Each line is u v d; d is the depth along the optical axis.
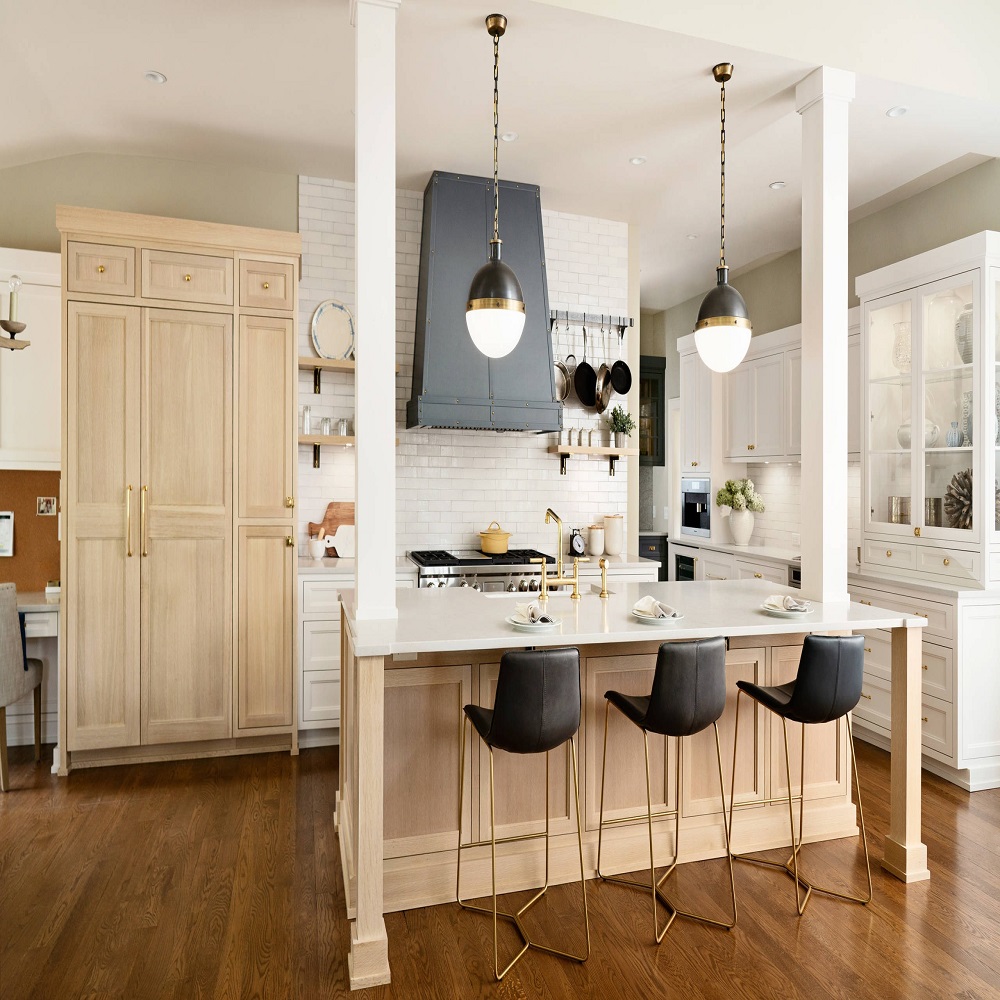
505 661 2.17
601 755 2.76
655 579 4.65
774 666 3.00
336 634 4.00
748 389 5.80
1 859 2.78
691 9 2.84
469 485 4.83
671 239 5.49
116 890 2.58
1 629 3.32
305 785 3.50
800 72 3.08
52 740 4.02
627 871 2.78
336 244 4.48
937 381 3.85
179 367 3.71
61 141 3.91
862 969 2.21
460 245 4.34
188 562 3.73
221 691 3.79
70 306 3.55
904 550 4.06
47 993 2.06
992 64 3.32
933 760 3.75
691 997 2.08
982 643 3.59
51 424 3.79
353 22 2.60
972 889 2.66
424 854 2.55
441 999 2.07
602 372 5.10
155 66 3.21
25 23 2.88
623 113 3.50
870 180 4.27
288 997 2.07
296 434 3.88
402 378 4.63
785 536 5.86
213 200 4.26
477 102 3.40
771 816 2.98
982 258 3.56
